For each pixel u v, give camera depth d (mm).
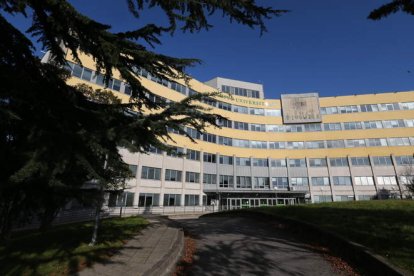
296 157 45750
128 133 4098
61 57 4859
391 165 42469
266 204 41500
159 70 4805
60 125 3566
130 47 4203
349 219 9445
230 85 48531
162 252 6902
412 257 5301
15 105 3824
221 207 39781
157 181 33750
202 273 5879
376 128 44656
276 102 48969
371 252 5711
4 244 6531
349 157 44031
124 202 29734
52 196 4762
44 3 3729
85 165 3326
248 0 4281
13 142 4316
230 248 8094
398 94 45438
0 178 4199
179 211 34750
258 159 45500
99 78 28188
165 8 4523
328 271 5840
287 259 6801
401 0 4984
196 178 38844
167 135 4746
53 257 6414
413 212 9867
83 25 3879
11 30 3752
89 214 23016
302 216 11484
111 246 7516
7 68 3854
